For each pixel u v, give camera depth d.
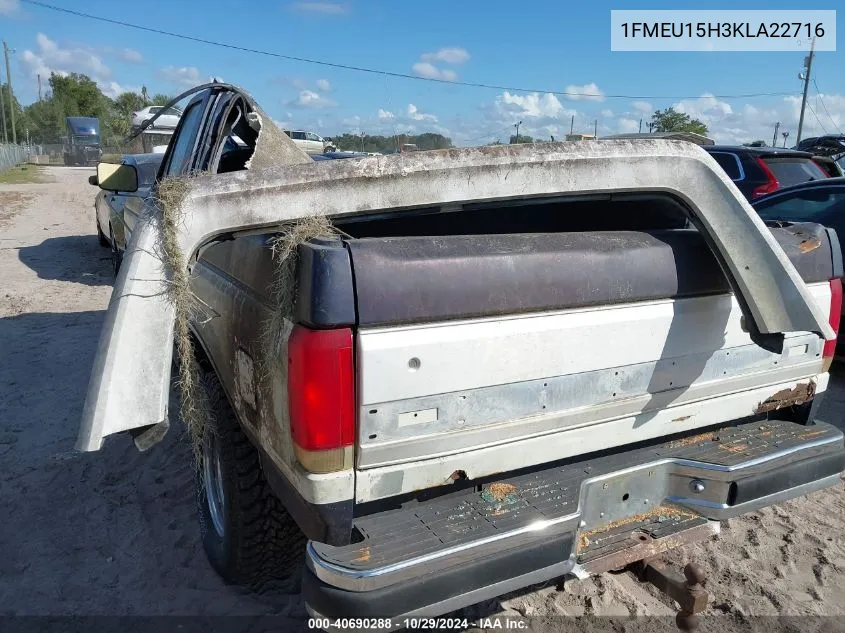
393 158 2.16
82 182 28.02
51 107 78.06
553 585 3.04
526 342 2.15
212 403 2.69
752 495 2.46
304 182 2.10
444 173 2.17
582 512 2.27
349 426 1.95
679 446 2.65
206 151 3.53
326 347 1.88
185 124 4.28
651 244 2.42
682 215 3.23
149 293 2.02
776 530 3.49
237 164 4.32
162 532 3.39
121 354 1.95
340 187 2.12
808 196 5.99
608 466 2.46
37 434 4.45
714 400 2.64
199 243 2.08
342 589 1.85
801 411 2.95
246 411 2.38
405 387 1.98
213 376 2.83
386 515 2.13
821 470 2.64
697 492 2.49
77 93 81.31
